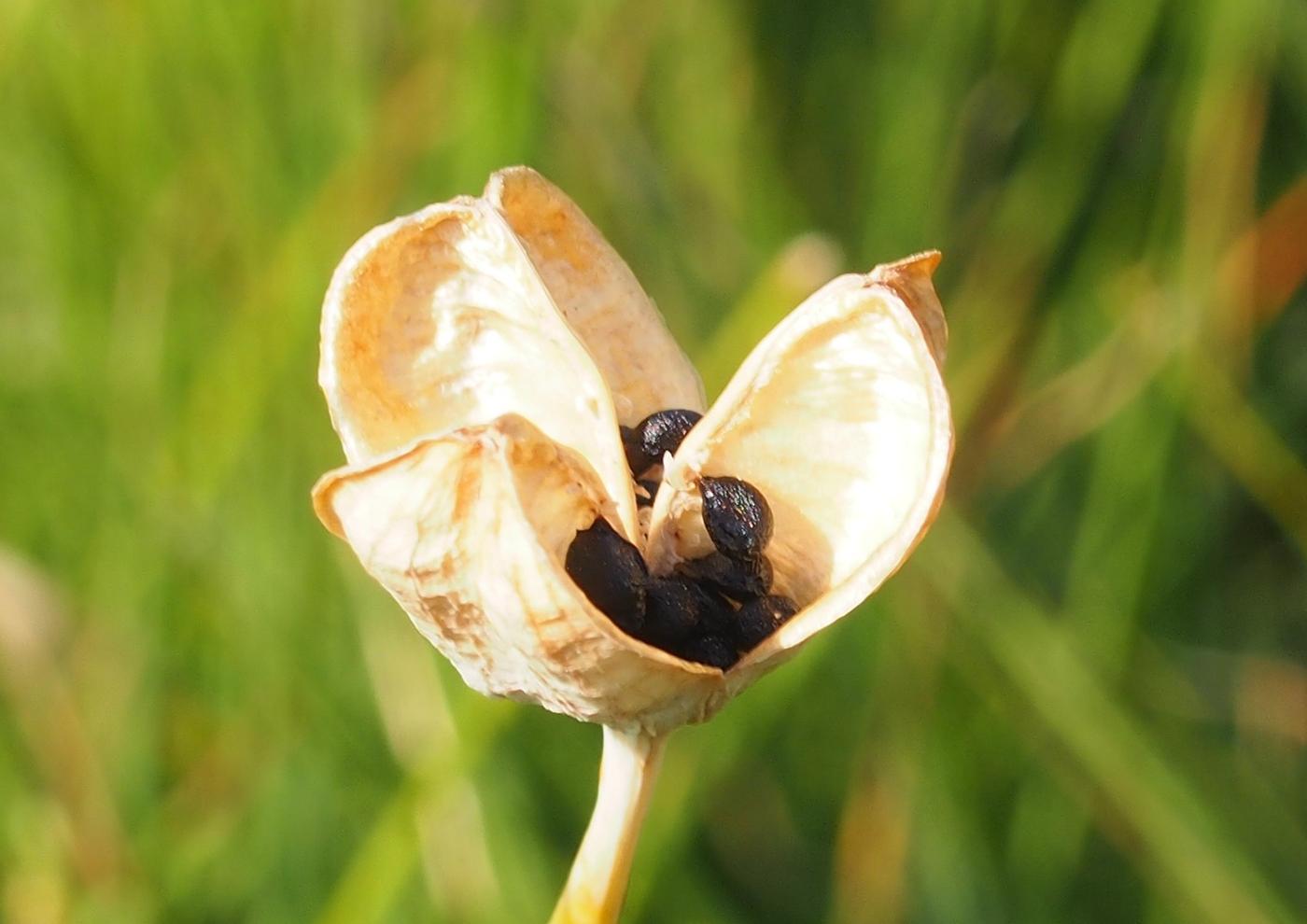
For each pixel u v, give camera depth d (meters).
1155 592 0.18
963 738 0.17
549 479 0.11
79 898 0.16
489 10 0.16
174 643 0.16
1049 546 0.18
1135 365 0.17
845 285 0.12
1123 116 0.18
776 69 0.19
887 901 0.16
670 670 0.11
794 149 0.19
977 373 0.17
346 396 0.12
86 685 0.16
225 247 0.17
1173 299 0.17
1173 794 0.15
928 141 0.18
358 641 0.16
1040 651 0.16
